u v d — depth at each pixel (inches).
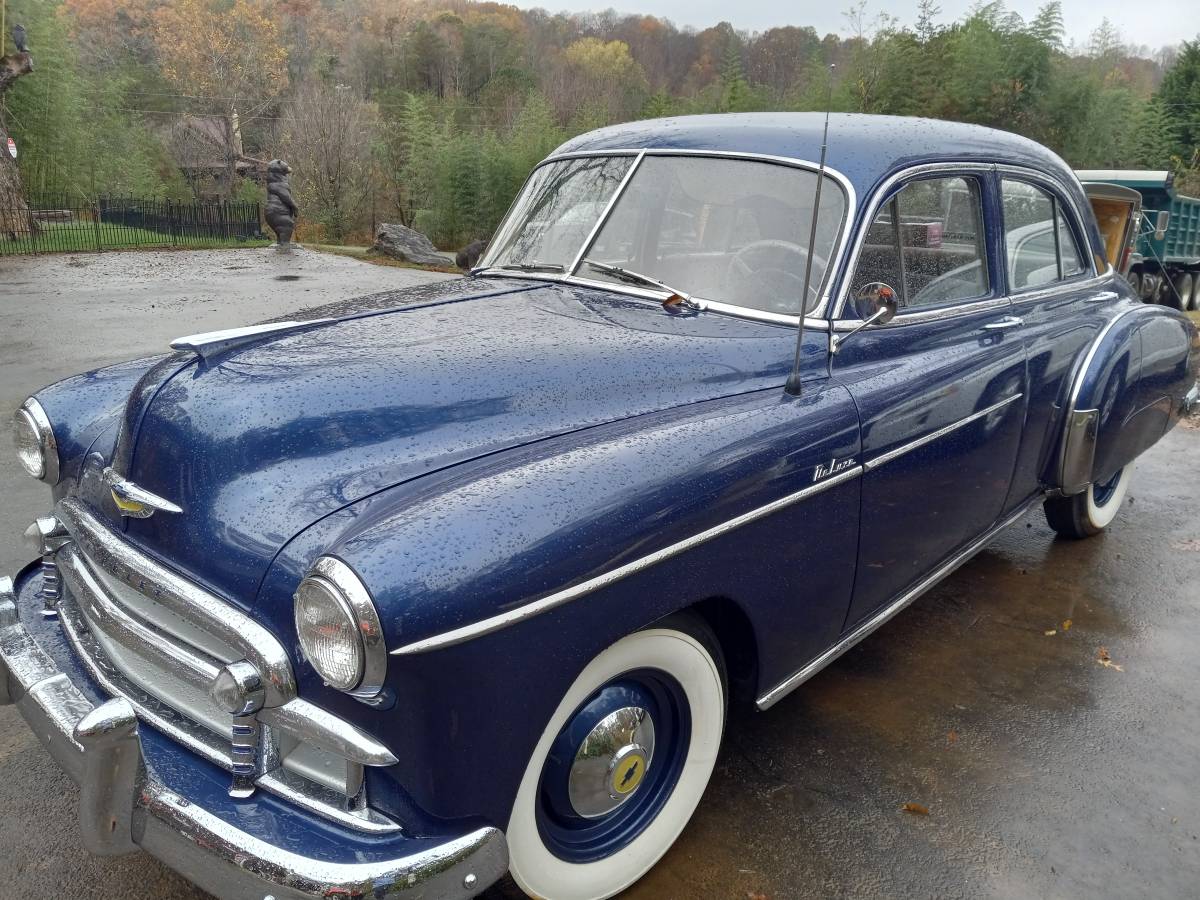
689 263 118.9
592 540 75.6
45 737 83.7
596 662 81.6
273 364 92.7
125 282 582.9
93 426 104.0
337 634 65.7
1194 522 204.2
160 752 78.7
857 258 113.8
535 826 82.0
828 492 101.6
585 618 75.8
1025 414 141.6
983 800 111.8
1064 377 151.6
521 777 75.4
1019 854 103.1
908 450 113.6
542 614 72.4
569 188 135.2
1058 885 98.9
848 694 134.1
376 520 72.2
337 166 1590.8
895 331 119.5
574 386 94.5
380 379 90.1
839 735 123.8
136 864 97.7
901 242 121.3
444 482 78.5
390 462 82.1
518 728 73.5
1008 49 994.1
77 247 836.0
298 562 72.8
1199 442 269.3
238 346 98.6
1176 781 116.6
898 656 145.2
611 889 92.3
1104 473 163.3
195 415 85.8
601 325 107.7
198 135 2166.6
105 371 115.9
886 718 128.3
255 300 505.7
